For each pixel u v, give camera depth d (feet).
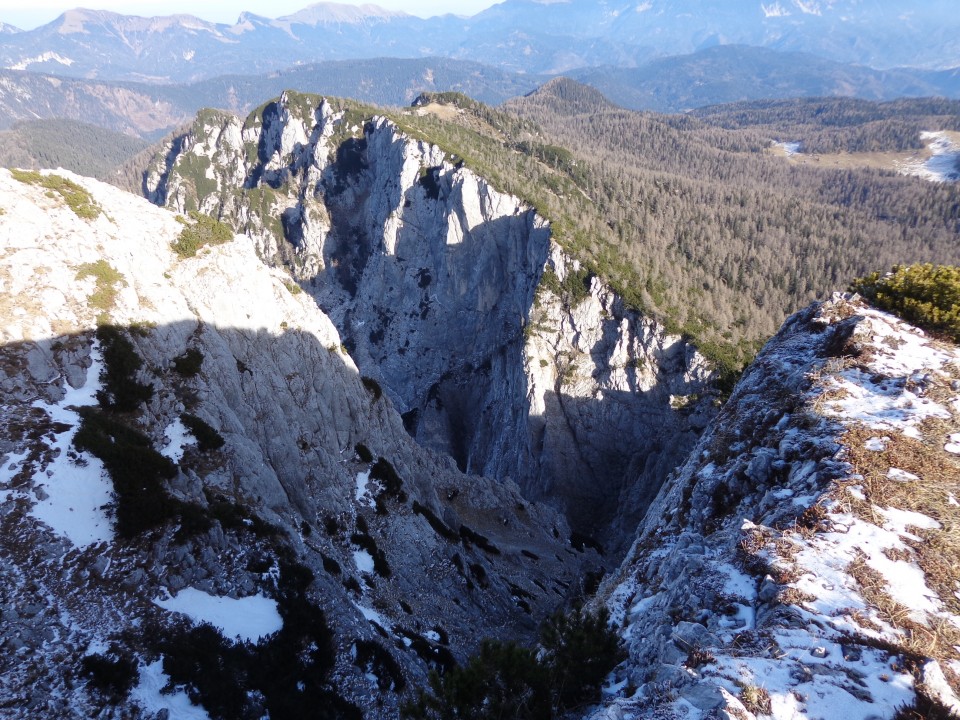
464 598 165.37
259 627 95.50
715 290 417.08
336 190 591.78
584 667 55.21
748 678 39.63
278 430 145.28
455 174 446.60
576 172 615.98
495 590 181.78
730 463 84.89
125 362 113.09
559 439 352.69
